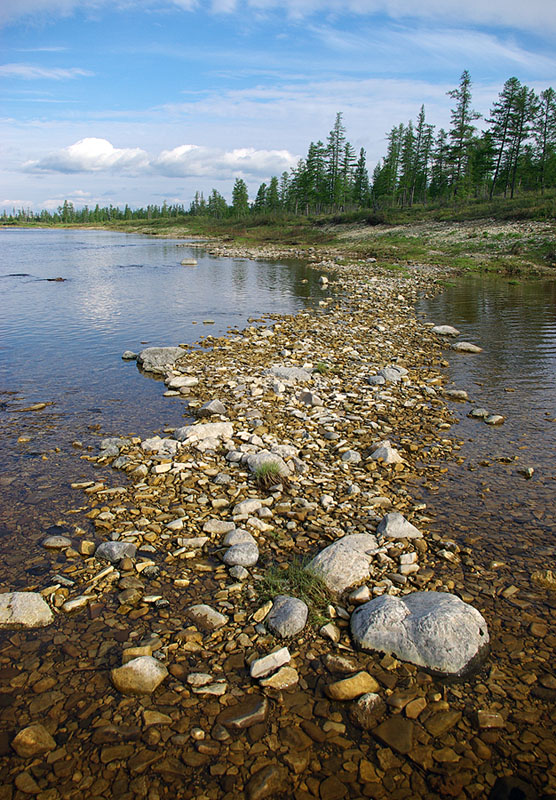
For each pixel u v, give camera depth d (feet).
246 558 17.47
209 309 73.56
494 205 187.42
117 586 16.44
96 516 20.47
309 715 11.94
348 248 177.27
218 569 17.40
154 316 67.72
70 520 20.24
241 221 359.87
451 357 48.01
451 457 26.61
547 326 61.57
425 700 12.35
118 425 30.63
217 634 14.38
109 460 25.64
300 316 67.41
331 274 116.67
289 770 10.66
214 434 28.58
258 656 13.58
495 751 11.13
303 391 36.11
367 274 114.52
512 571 17.33
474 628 13.84
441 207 237.45
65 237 317.83
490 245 140.46
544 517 20.70
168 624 14.76
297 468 24.85
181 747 11.12
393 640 13.76
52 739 11.24
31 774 10.51
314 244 207.51
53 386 38.04
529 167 239.71
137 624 14.75
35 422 30.86
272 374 40.88
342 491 22.91
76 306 73.87
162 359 43.21
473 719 11.87
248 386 38.06
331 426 30.81
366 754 11.05
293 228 275.80
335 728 11.62
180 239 293.23
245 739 11.32
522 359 46.96
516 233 144.66
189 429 28.58
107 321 63.87
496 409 34.06
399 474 24.63
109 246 222.48
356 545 18.07
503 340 54.75
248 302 79.92
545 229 141.28
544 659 13.61
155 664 12.92
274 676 12.79
